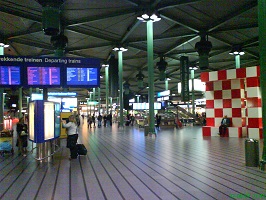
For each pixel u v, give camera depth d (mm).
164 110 33094
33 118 8062
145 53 29188
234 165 7215
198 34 21594
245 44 25047
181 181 5535
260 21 6465
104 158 8625
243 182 5395
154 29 21375
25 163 7914
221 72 15648
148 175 6129
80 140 14867
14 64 10680
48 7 14039
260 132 13859
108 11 17828
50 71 11000
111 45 25266
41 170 6855
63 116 15250
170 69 38312
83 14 18250
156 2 16062
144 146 11805
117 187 5137
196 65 33781
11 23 19625
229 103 15859
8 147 9602
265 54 6371
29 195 4707
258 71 13906
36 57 10844
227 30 20844
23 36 22547
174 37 22625
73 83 11242
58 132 9305
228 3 16688
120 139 15328
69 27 20531
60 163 7816
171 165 7312
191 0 15742
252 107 14000
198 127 27766
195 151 10000
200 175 6070
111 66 28453
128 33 21438
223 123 15523
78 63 11320
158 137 16188
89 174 6301
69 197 4555
